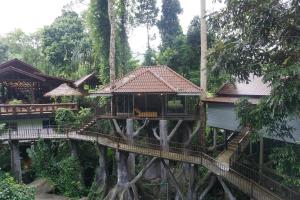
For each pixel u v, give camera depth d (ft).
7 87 117.70
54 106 101.19
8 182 53.62
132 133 76.28
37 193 83.61
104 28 101.91
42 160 89.66
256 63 37.35
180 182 75.20
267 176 54.75
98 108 85.92
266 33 35.58
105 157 82.74
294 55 34.58
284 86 32.60
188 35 103.91
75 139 85.46
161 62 106.52
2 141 88.43
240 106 41.09
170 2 130.21
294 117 41.73
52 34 154.92
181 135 84.07
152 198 78.07
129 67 115.65
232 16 37.93
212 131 86.02
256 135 39.83
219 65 38.47
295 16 33.81
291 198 46.85
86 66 133.69
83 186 85.05
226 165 56.29
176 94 72.84
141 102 77.46
